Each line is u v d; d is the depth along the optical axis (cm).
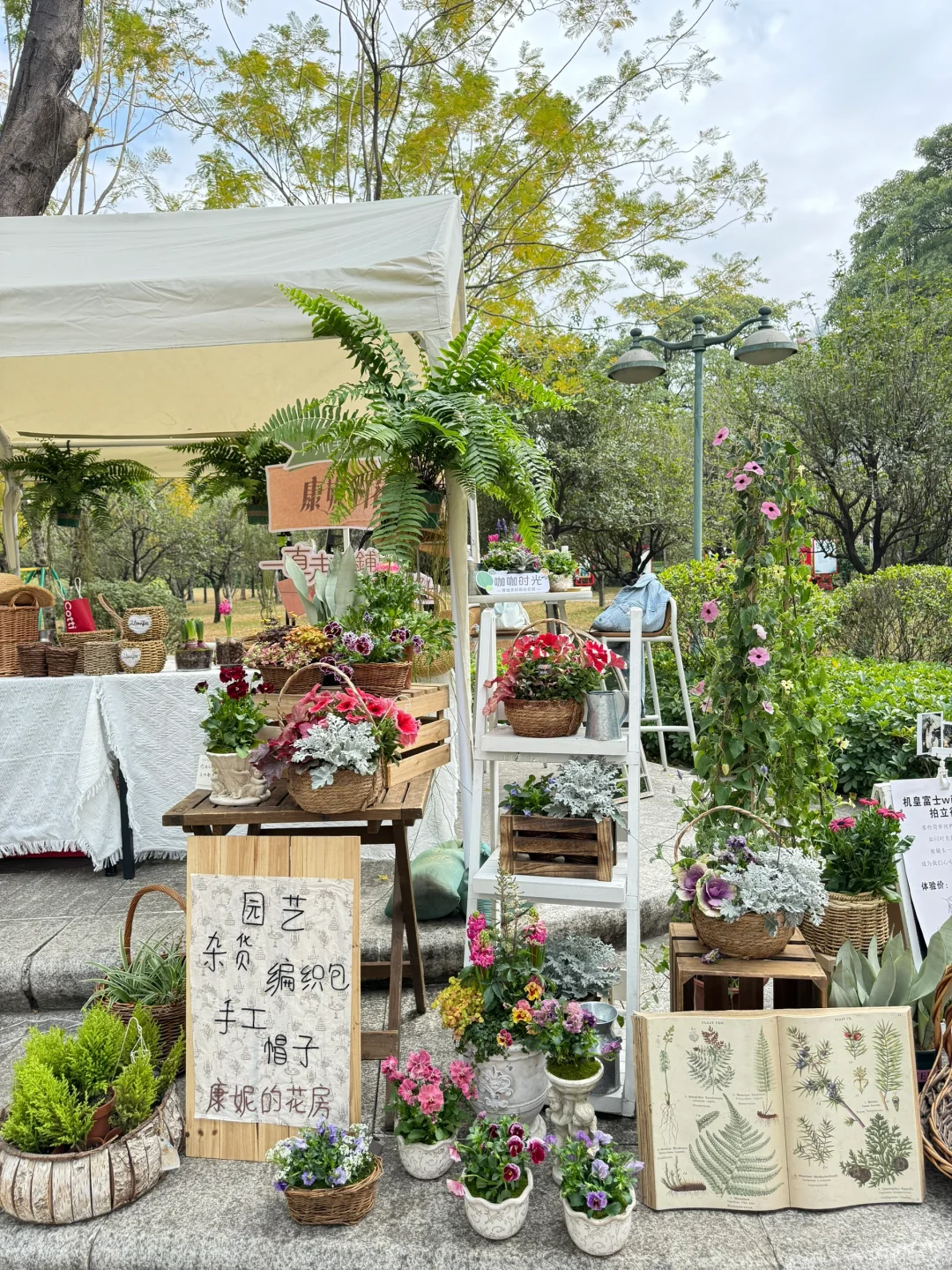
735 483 250
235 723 210
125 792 343
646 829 396
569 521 1391
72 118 597
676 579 629
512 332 919
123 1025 206
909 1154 182
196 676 343
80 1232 172
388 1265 165
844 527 1203
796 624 261
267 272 311
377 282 307
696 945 212
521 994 196
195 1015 201
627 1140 201
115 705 339
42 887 338
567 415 1341
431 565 309
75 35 595
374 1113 214
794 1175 180
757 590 256
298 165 895
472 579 435
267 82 851
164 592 409
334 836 200
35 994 269
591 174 865
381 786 201
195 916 203
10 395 492
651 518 1385
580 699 231
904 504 1180
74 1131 177
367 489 315
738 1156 180
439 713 253
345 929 197
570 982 222
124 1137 180
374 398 292
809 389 1159
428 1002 266
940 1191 184
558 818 223
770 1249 166
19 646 345
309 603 242
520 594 434
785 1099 184
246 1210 179
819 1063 184
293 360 475
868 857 257
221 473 480
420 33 830
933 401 1115
